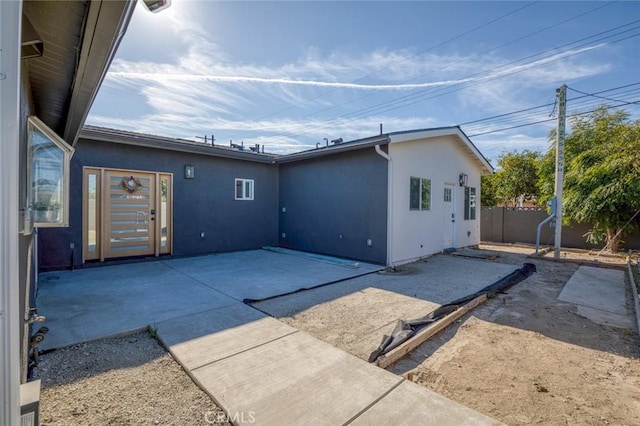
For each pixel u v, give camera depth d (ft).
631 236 29.86
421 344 10.04
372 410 6.43
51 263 19.67
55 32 5.84
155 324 10.91
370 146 22.91
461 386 7.67
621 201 27.20
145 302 13.43
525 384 7.79
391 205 22.76
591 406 6.95
